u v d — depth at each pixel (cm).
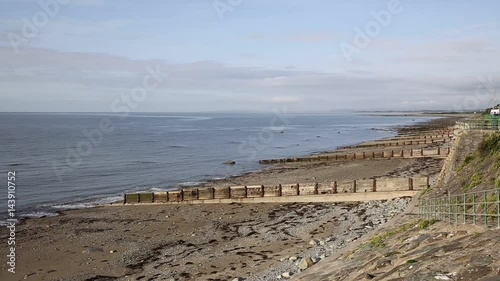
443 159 4950
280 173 4675
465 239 1120
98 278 1706
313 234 2198
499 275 776
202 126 16388
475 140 3028
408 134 10438
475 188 1964
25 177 4588
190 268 1770
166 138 10088
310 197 3045
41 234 2395
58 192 3869
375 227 2122
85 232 2436
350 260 1415
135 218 2791
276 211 2855
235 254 1931
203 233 2364
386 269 1106
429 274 893
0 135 10025
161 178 4678
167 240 2244
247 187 3203
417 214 2077
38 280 1697
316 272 1414
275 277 1500
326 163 5306
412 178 2866
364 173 4269
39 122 17875
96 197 3675
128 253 2023
